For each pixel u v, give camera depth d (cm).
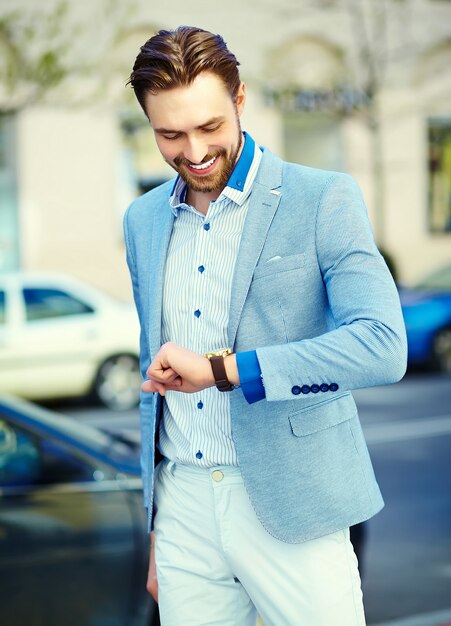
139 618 351
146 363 220
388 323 175
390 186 1516
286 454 192
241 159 196
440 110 1549
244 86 192
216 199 201
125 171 1355
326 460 193
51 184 1318
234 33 1431
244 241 193
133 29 1335
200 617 208
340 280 184
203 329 199
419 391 1062
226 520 199
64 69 1191
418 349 1159
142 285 215
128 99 1321
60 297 1039
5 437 368
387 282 182
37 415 389
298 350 175
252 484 193
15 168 1302
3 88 1188
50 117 1310
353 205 190
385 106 1512
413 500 634
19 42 1196
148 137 1359
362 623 199
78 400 1050
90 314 1041
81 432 389
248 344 191
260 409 192
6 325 1007
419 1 1520
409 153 1529
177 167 191
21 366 1010
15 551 344
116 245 1358
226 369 177
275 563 197
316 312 192
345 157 1495
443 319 1169
